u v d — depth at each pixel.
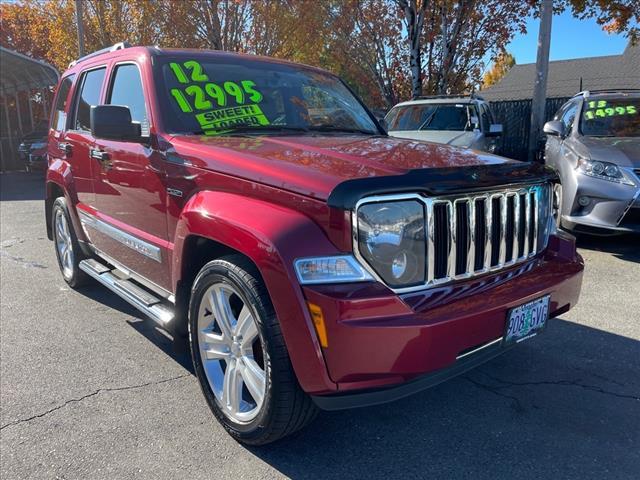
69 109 5.07
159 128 3.43
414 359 2.29
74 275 5.33
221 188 2.86
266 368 2.53
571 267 3.08
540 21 10.25
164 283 3.51
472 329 2.44
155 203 3.42
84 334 4.34
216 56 4.07
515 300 2.60
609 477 2.55
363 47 14.98
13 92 26.19
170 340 4.22
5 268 6.34
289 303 2.34
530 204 3.02
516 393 3.35
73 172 4.80
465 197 2.59
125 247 3.96
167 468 2.67
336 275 2.29
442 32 14.09
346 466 2.68
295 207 2.46
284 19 17.03
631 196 5.75
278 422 2.57
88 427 3.02
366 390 2.35
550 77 38.22
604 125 6.97
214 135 3.46
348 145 3.15
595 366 3.68
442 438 2.90
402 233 2.39
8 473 2.63
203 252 3.14
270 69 4.24
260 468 2.67
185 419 3.10
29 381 3.55
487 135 8.84
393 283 2.38
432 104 9.77
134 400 3.31
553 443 2.83
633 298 4.92
